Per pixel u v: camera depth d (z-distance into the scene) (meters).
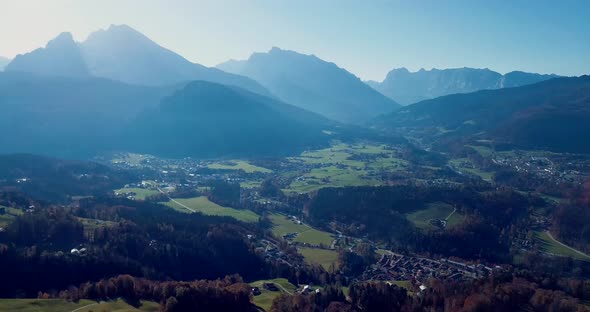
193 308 162.12
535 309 164.38
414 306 174.00
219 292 171.62
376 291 184.12
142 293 174.62
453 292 182.12
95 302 164.38
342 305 174.88
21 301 158.25
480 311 161.62
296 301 175.38
